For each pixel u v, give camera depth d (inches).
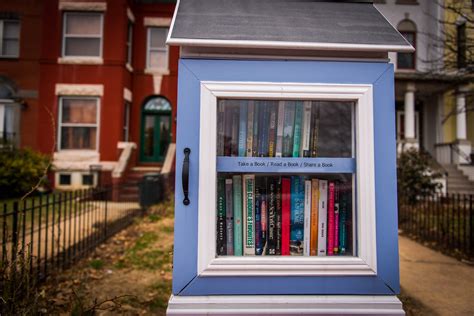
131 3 504.4
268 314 61.3
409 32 466.9
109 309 120.1
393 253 62.9
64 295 132.4
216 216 65.8
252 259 62.7
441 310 116.8
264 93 63.5
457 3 242.2
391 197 63.5
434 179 369.7
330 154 68.6
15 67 489.4
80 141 473.4
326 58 65.1
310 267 62.7
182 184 61.5
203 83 63.0
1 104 489.4
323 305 61.9
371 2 81.7
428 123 522.6
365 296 62.9
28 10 492.4
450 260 177.8
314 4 80.0
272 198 69.2
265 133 69.0
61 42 474.0
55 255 180.9
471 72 213.5
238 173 68.7
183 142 62.3
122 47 474.3
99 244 210.5
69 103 475.5
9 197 379.9
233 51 64.3
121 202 382.9
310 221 69.2
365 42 63.6
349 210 68.4
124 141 501.0
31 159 410.6
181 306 60.8
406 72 456.4
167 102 534.6
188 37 61.3
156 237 225.3
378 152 63.9
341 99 65.1
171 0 523.2
